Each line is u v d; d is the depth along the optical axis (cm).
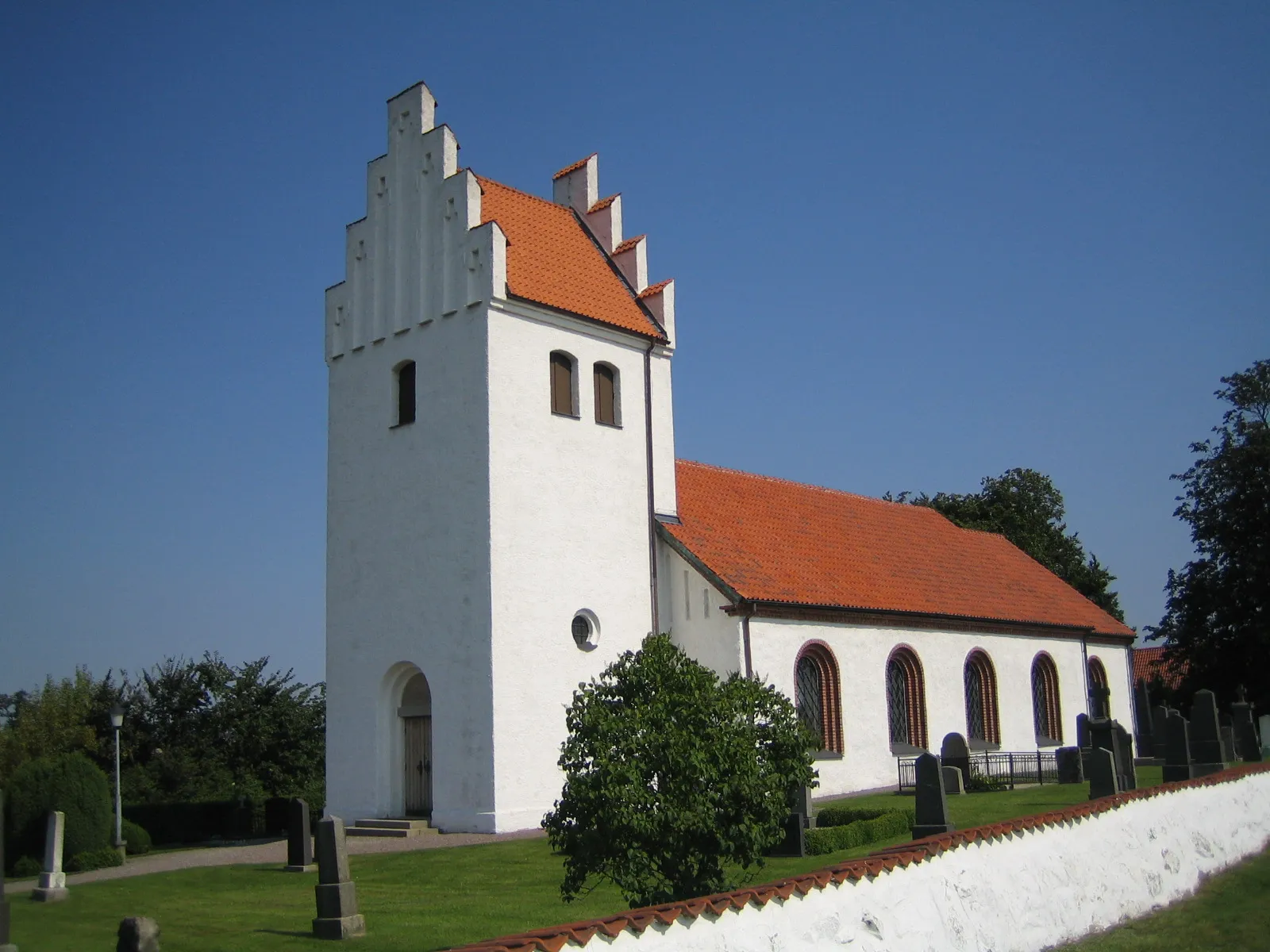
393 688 2838
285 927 1606
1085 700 4488
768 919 1009
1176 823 1878
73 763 2822
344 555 2948
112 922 1708
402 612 2795
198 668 4738
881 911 1141
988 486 6838
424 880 1980
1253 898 1767
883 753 3397
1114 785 2173
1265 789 2338
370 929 1576
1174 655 5362
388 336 2936
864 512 4297
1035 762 3972
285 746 4612
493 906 1712
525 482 2747
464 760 2619
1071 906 1477
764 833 1439
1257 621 5022
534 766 2650
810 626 3212
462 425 2738
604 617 2889
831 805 2870
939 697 3703
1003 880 1363
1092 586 6544
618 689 1480
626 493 3020
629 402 3080
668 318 3203
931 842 1290
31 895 1909
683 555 3056
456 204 2831
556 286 2962
